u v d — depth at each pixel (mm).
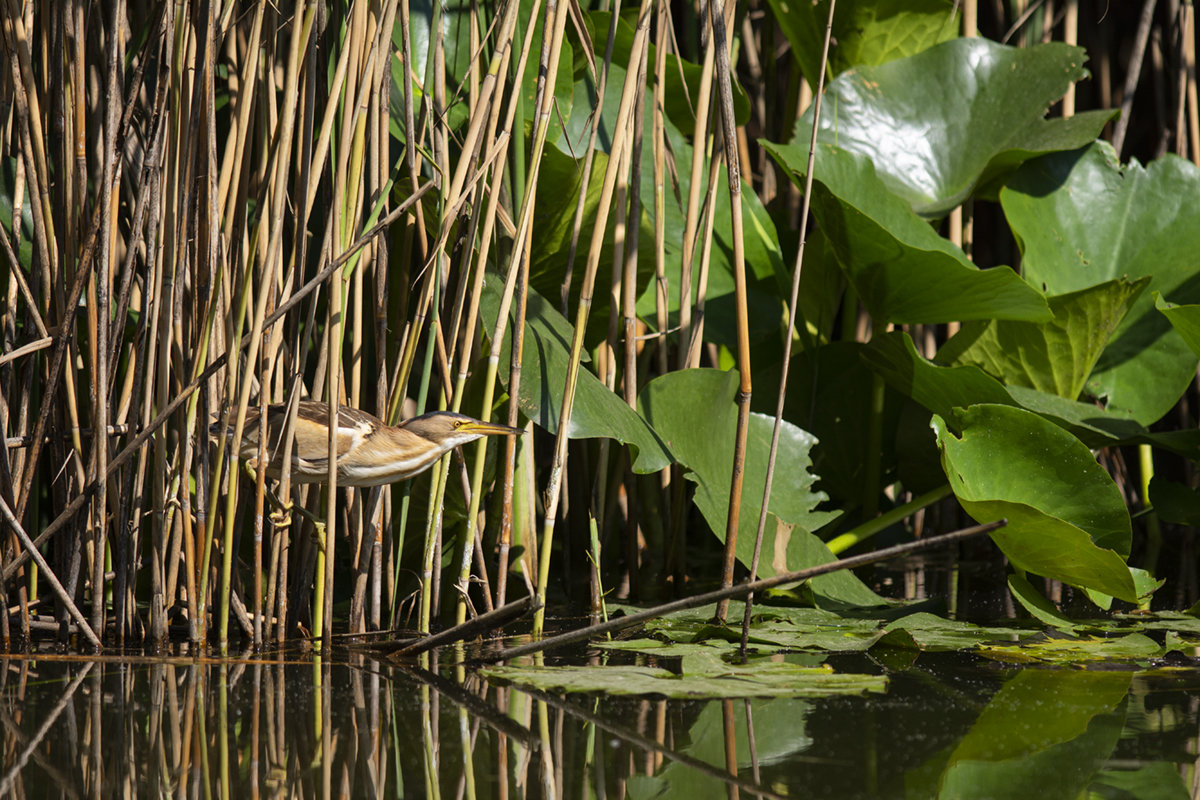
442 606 11609
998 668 11328
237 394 11438
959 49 12008
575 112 11773
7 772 11094
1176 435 11758
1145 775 11086
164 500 11406
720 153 11602
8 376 11461
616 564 11883
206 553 11383
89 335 11398
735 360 11953
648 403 11594
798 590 11570
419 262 11617
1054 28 12320
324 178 11453
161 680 11281
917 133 11992
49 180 11430
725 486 11625
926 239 11836
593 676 11266
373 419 11438
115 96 11359
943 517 12070
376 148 11422
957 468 11531
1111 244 11938
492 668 11297
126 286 11406
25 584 11438
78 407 11516
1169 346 11891
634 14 11953
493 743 11141
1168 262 11922
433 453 11430
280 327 11375
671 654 11359
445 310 11539
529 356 11500
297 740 11148
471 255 11469
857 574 11867
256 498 11383
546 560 11469
